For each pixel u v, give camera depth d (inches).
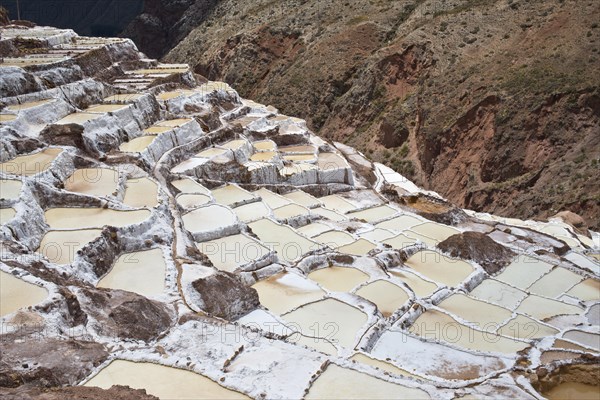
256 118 1683.1
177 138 1277.1
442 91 2452.0
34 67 1256.8
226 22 4089.6
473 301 931.3
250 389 508.7
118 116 1213.7
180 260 799.7
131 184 1010.1
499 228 1307.8
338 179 1445.6
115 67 1626.5
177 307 677.9
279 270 906.1
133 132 1233.4
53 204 884.0
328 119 2950.3
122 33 5182.1
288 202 1219.2
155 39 4953.3
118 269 767.7
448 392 552.1
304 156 1531.7
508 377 639.8
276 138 1599.4
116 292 653.3
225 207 1055.6
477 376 676.7
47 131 1066.7
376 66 2849.4
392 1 3348.9
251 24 3843.5
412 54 2753.4
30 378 480.7
